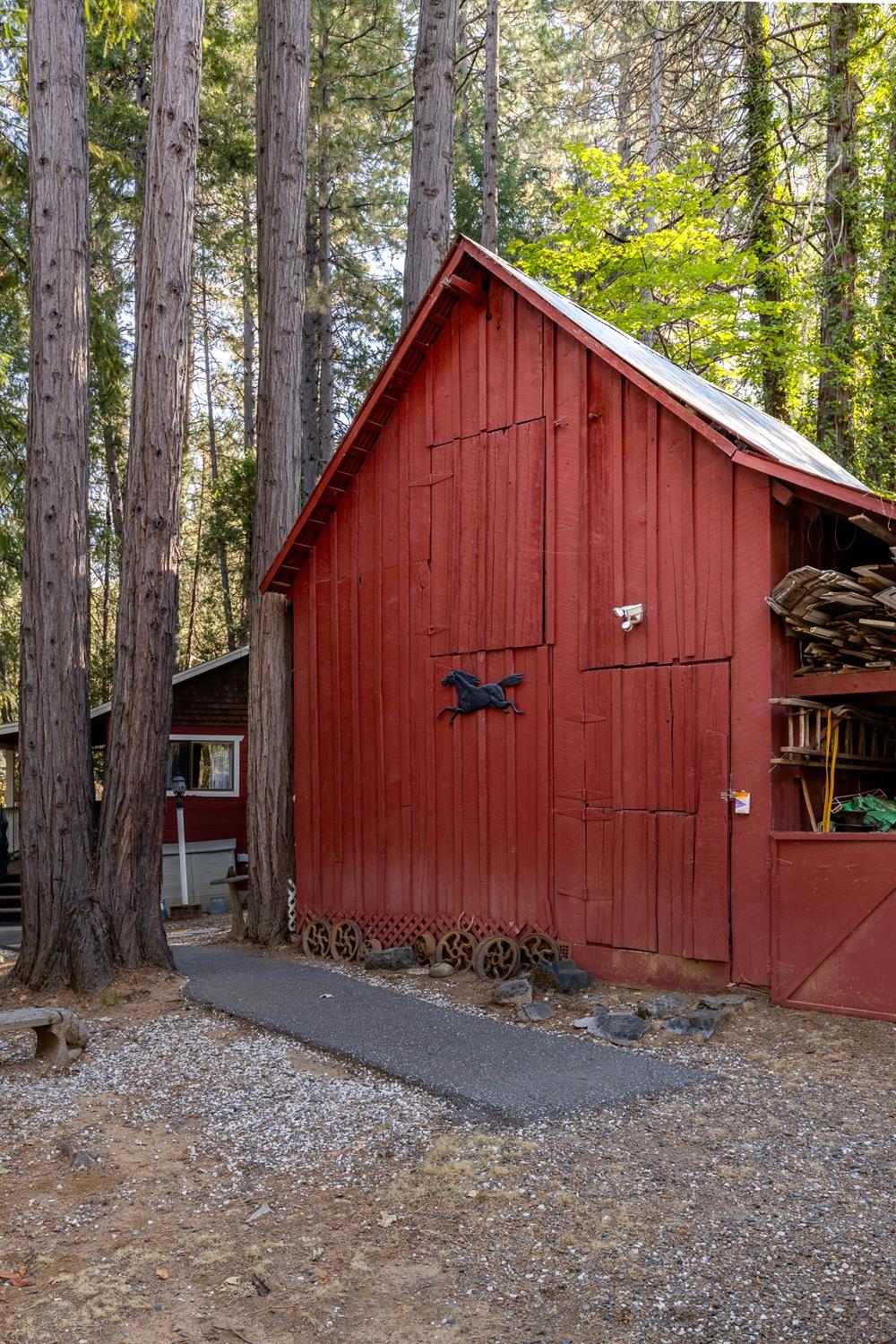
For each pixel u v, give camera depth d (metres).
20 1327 3.68
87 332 9.55
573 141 27.41
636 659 8.43
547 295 9.45
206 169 23.55
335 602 11.15
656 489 8.38
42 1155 5.35
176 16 9.72
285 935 11.60
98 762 26.36
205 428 39.38
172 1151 5.34
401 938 10.16
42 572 9.11
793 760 7.57
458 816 9.73
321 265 25.84
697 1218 4.30
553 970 8.33
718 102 19.38
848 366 16.66
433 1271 3.97
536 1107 5.61
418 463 10.34
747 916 7.64
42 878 8.98
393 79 25.53
